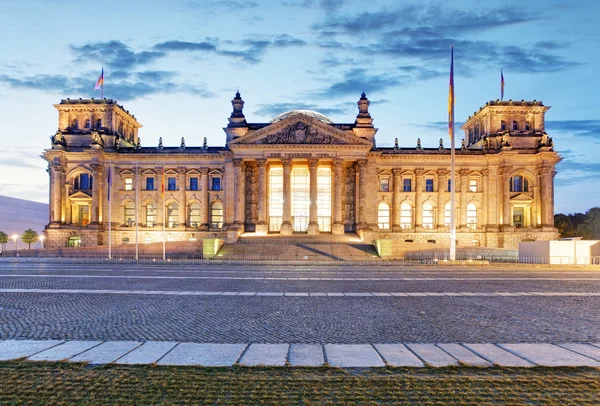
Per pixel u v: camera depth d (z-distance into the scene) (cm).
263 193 9631
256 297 2817
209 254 7488
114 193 10569
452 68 6197
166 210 10762
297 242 8869
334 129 9575
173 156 10575
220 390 1158
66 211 10262
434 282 3722
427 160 10681
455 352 1535
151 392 1144
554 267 5772
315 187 9550
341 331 1872
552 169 10138
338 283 3634
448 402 1096
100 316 2173
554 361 1438
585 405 1084
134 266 5566
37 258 7094
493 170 10500
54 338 1722
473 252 7894
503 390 1173
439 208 10631
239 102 10262
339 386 1190
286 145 9531
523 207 10681
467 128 12131
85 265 5728
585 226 14462
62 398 1103
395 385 1199
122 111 10969
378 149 10719
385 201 10731
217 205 10744
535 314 2281
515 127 10650
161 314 2233
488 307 2486
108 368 1334
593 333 1859
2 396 1113
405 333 1839
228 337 1756
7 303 2536
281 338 1744
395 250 7925
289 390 1160
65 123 10575
